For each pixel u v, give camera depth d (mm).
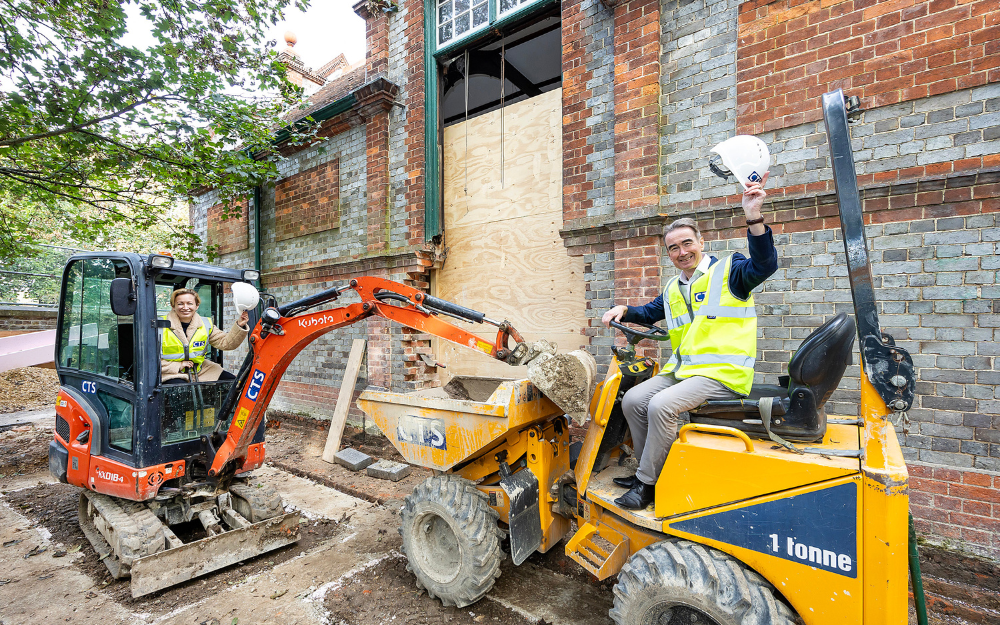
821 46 3541
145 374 3328
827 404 3545
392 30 6566
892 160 3311
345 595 2977
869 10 3363
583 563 2525
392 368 6430
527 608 2852
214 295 4359
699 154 4062
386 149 6480
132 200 7262
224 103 5590
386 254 6344
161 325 3646
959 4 3074
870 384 1729
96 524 3598
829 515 1779
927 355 3201
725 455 2021
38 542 3766
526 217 5484
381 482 4906
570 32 4875
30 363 6926
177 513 3631
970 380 3066
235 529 3379
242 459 3807
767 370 3752
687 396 2201
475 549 2705
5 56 4469
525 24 5457
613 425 2760
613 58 4531
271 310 3322
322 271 7332
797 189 3631
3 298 11711
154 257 3365
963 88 3070
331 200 7258
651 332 2854
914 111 3238
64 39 4859
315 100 8273
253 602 2932
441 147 6250
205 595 3012
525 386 2697
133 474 3270
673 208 4172
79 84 4898
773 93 3723
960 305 3094
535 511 2814
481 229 5898
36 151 5844
